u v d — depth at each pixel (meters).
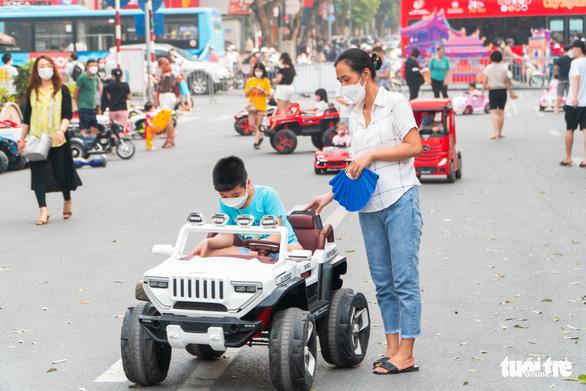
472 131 27.80
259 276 6.43
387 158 7.02
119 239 13.04
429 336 8.24
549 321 8.66
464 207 15.07
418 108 17.66
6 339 8.36
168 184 18.56
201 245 6.90
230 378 7.20
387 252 7.26
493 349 7.86
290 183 18.09
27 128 14.46
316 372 7.32
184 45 54.28
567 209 14.74
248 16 74.81
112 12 53.31
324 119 23.77
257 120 25.16
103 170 21.36
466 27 48.72
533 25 48.28
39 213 15.57
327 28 115.69
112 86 24.61
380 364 7.27
